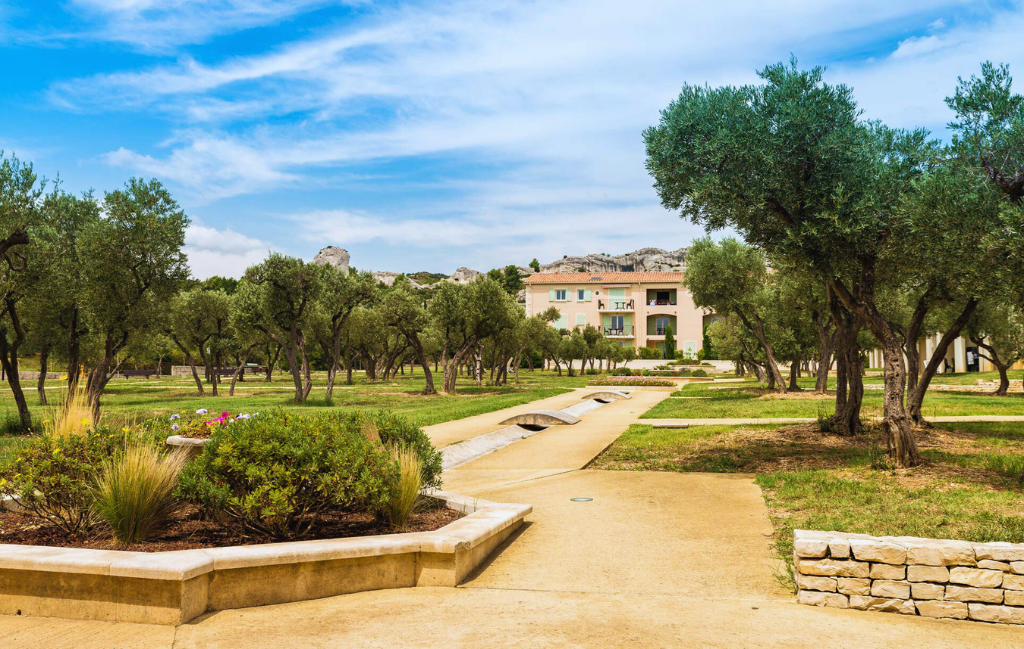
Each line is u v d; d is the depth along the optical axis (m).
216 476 5.79
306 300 27.59
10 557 4.45
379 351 55.19
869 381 41.19
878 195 9.43
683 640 4.01
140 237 16.91
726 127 10.06
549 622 4.33
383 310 33.53
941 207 8.25
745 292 26.73
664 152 10.54
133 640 3.93
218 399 30.80
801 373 66.06
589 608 4.66
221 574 4.56
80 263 17.28
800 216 10.27
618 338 78.56
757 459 11.80
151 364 64.62
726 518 7.67
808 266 10.48
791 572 5.41
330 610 4.57
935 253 9.05
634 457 12.78
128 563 4.32
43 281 15.96
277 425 6.17
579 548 6.46
